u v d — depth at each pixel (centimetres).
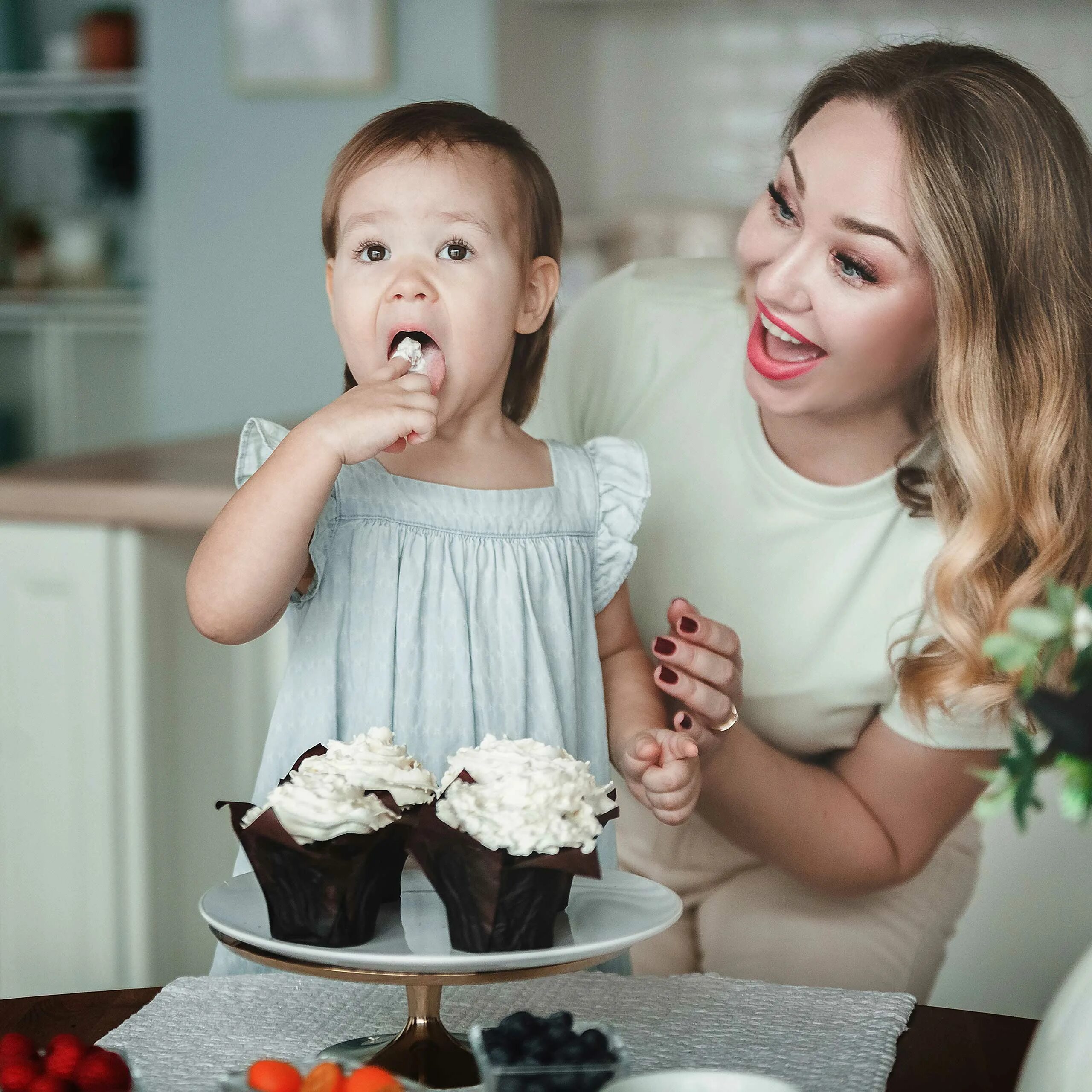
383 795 76
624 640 123
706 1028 85
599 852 110
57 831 180
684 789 98
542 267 114
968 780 136
